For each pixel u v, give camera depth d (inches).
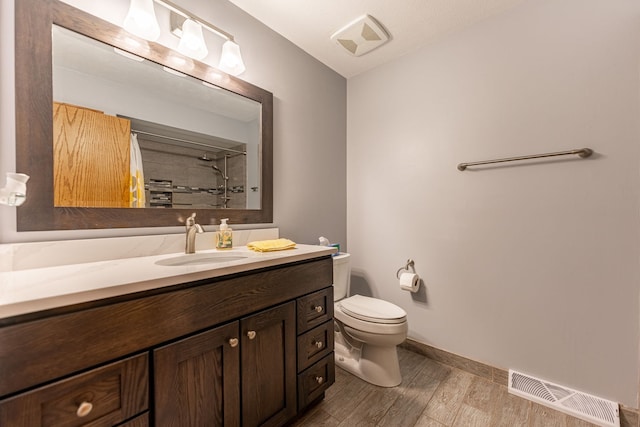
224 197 57.6
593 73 50.9
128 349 27.0
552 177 55.3
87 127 40.6
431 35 69.9
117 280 27.9
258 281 40.1
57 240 37.6
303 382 47.1
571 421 49.4
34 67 35.6
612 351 49.1
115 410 26.1
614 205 49.1
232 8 58.6
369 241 86.7
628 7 47.9
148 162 47.1
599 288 50.5
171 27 49.1
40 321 22.2
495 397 56.4
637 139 47.1
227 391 35.7
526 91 58.1
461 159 67.5
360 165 88.8
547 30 55.6
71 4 38.7
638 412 46.5
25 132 35.0
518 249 59.5
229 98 58.5
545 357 56.0
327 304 53.1
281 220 69.7
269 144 65.5
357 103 89.4
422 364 69.7
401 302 79.2
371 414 51.2
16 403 21.0
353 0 58.0
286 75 70.6
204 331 33.5
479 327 64.9
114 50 42.9
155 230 47.6
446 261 70.2
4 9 34.2
